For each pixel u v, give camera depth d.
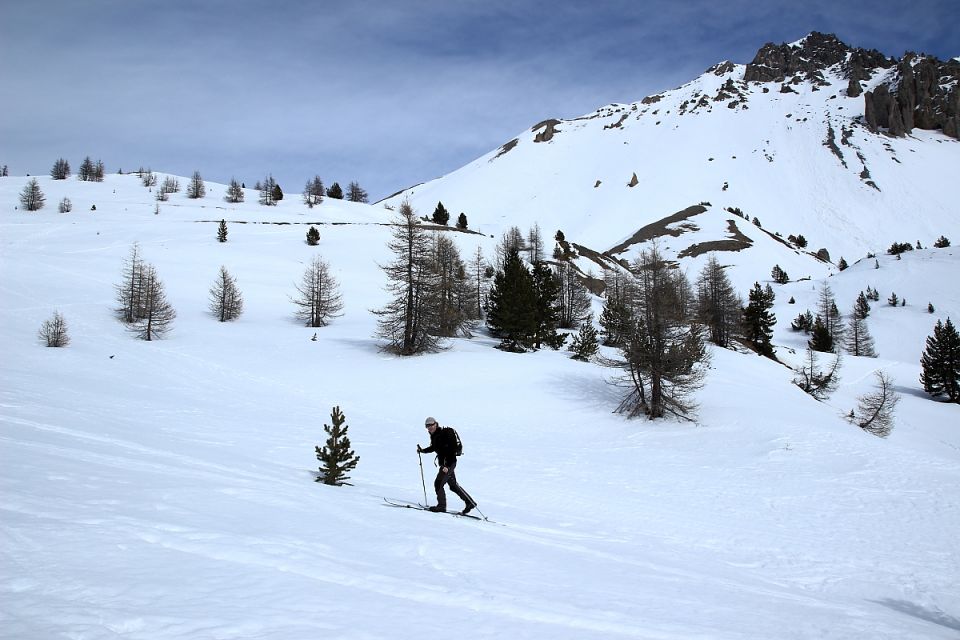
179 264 78.19
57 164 153.25
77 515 6.13
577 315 75.12
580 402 35.62
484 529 9.85
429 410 32.41
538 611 5.54
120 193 137.38
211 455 13.79
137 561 5.10
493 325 55.47
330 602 4.83
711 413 33.72
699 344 34.91
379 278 83.12
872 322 109.88
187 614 4.09
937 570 12.74
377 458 20.20
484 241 111.75
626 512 15.95
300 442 20.94
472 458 22.58
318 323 57.72
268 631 4.01
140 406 24.16
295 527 7.43
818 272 162.00
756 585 9.79
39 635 3.38
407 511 10.31
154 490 8.04
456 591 5.75
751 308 73.00
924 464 24.05
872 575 12.25
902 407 59.72
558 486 18.58
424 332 46.56
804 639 6.21
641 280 36.06
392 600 5.18
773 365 59.50
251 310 62.88
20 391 20.97
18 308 50.69
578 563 8.30
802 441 27.48
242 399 31.30
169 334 49.31
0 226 91.88
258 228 105.50
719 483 20.77
